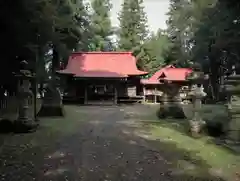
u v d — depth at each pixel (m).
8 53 14.59
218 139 9.09
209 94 31.02
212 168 6.27
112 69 32.03
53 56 33.47
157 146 8.40
